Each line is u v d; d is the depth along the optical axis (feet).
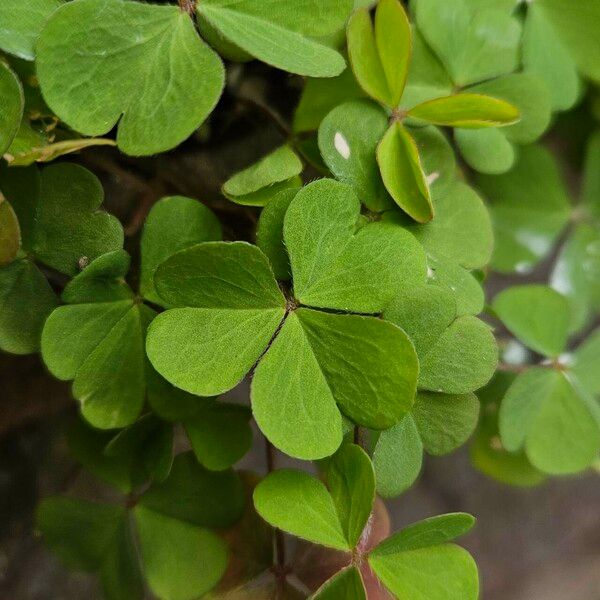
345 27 0.48
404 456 0.46
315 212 0.44
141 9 0.45
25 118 0.45
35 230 0.45
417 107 0.46
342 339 0.44
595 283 0.60
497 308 0.52
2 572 0.54
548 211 0.59
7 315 0.45
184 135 0.44
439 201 0.48
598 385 0.53
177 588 0.49
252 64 0.50
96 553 0.50
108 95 0.44
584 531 0.75
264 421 0.43
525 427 0.51
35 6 0.44
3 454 0.54
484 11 0.51
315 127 0.50
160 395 0.47
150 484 0.49
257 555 0.49
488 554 0.72
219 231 0.46
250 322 0.44
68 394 0.54
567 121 0.62
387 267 0.45
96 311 0.46
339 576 0.45
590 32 0.52
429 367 0.45
